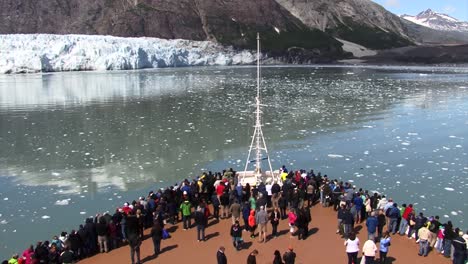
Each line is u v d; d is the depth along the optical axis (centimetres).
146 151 3133
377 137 3453
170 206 1659
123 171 2706
